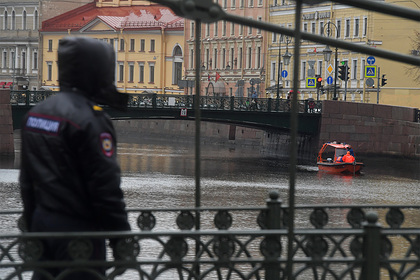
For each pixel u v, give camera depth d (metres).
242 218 38.53
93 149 10.16
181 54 174.88
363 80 125.56
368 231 11.48
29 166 10.35
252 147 130.25
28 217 10.79
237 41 156.25
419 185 68.88
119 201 10.23
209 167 82.38
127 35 181.12
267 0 146.75
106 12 189.00
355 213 14.99
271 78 146.38
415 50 120.06
